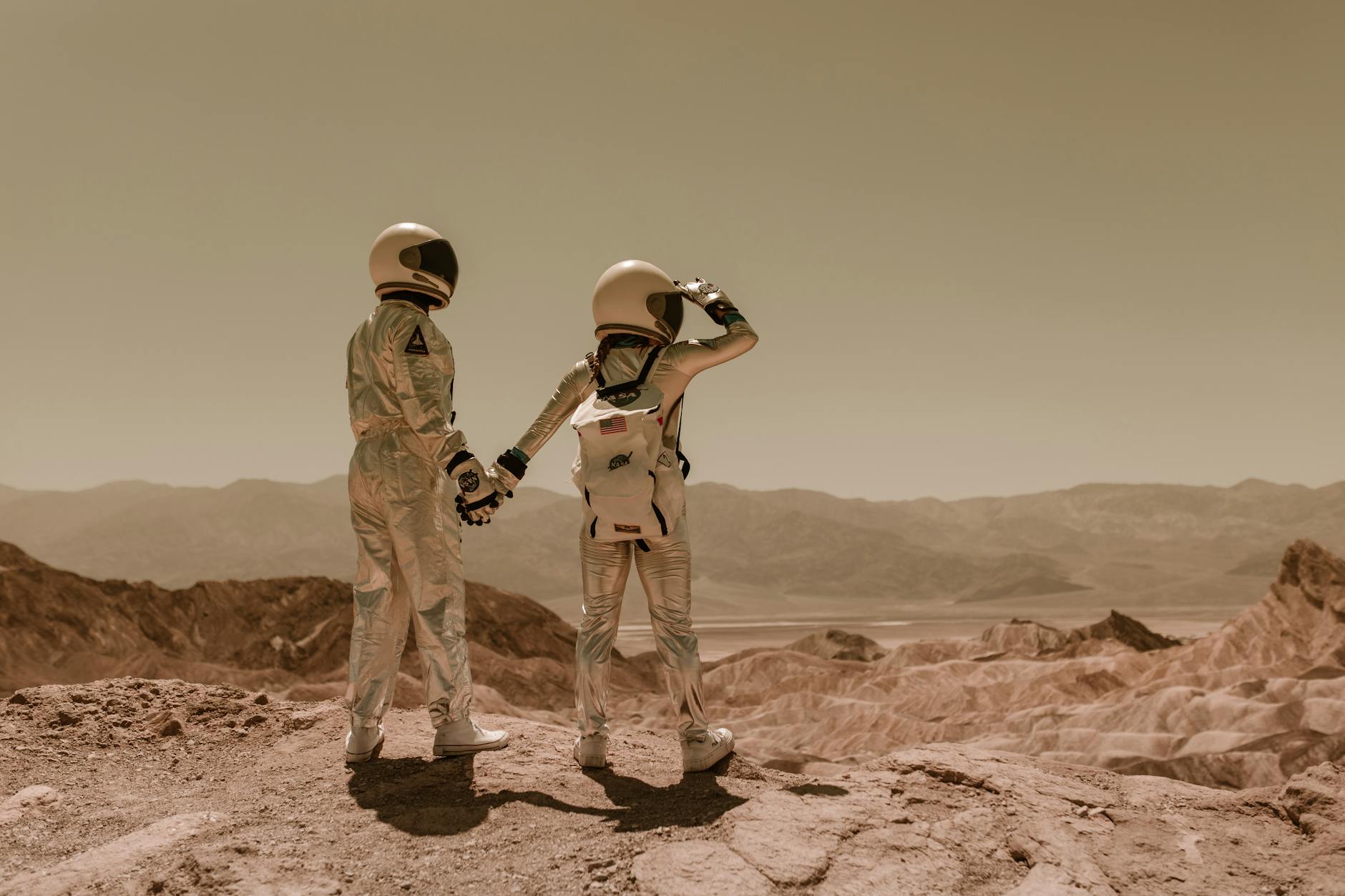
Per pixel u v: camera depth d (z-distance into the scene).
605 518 5.07
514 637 115.81
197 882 3.70
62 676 78.56
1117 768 64.25
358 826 4.51
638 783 5.15
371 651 5.60
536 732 6.27
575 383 5.51
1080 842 4.18
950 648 127.12
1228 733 64.50
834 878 3.70
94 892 3.78
